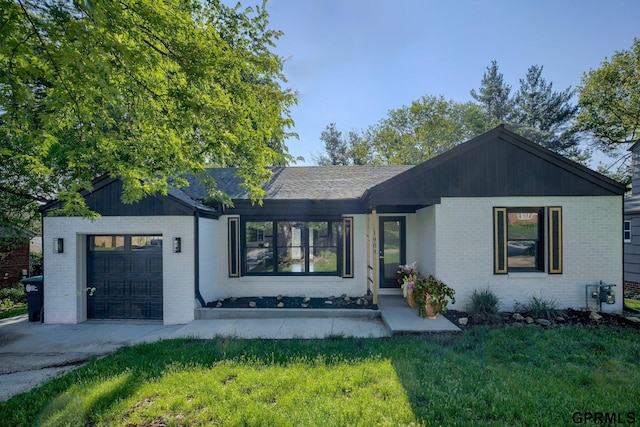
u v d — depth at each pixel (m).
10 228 10.97
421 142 34.47
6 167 8.83
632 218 12.80
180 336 6.44
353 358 5.05
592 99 22.55
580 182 7.75
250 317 7.76
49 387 4.36
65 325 7.75
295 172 11.70
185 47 4.54
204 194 9.38
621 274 7.63
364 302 8.50
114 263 8.27
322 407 3.62
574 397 3.81
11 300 12.33
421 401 3.78
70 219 8.02
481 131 33.12
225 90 5.40
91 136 4.95
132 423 3.44
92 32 3.21
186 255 7.84
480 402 3.68
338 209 9.22
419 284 7.45
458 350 5.36
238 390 4.04
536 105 31.66
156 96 4.95
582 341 5.58
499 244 7.74
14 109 3.78
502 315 7.23
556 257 7.70
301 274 9.41
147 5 4.02
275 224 9.48
